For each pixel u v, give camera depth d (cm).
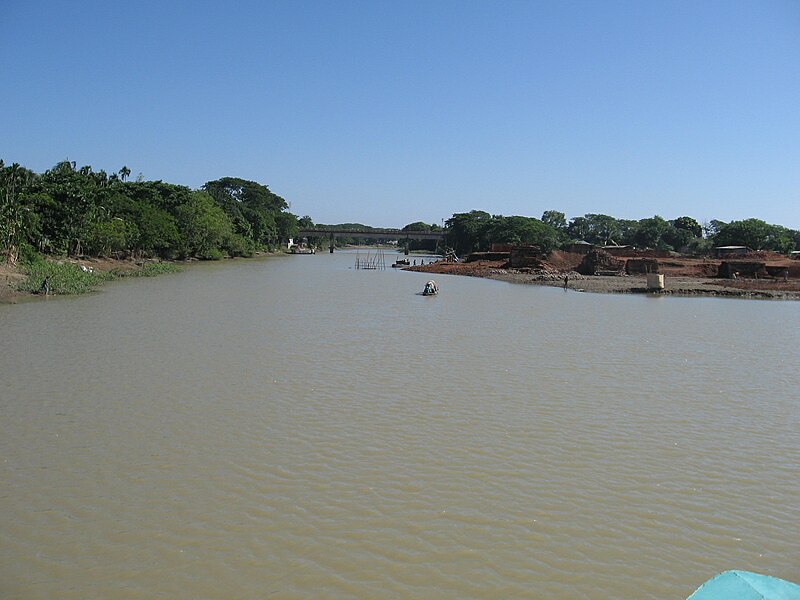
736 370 2542
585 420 1839
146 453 1537
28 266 5703
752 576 905
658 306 5022
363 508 1269
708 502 1323
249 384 2188
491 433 1711
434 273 9806
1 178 5962
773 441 1689
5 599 968
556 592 1011
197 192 12406
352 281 7675
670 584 1037
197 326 3466
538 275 8538
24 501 1284
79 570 1049
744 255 11206
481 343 3091
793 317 4344
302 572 1053
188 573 1045
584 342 3167
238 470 1442
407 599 988
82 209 7631
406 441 1639
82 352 2686
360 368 2467
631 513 1270
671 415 1906
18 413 1833
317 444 1608
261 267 10562
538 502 1309
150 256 9719
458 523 1218
